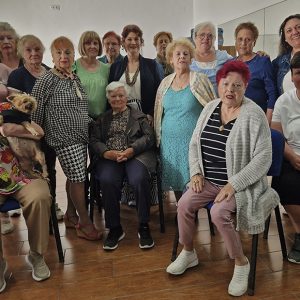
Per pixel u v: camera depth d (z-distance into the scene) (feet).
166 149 7.54
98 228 8.23
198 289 5.83
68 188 7.99
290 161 6.44
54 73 6.83
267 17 11.77
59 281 6.19
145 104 8.27
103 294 5.80
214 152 5.99
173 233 7.88
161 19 19.92
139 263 6.68
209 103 6.33
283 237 6.59
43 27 18.57
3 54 8.36
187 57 7.14
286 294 5.62
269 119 8.36
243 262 5.73
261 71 8.41
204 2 17.93
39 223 5.99
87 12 18.94
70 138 7.02
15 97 6.24
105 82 8.25
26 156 6.34
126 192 9.41
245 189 5.55
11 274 6.46
